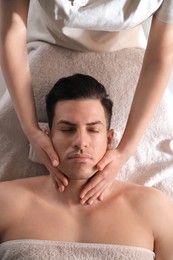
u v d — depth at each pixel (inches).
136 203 43.6
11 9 41.2
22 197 43.6
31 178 45.4
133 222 42.6
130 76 52.1
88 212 42.9
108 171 42.4
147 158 51.6
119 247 40.3
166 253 42.7
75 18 38.1
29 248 40.1
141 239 41.7
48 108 43.8
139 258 40.2
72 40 49.2
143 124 44.3
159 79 43.9
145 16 40.5
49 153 41.9
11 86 44.1
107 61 52.0
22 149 51.1
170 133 52.3
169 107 52.9
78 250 40.1
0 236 42.9
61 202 43.4
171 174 51.0
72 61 51.7
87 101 41.6
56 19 38.6
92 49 51.4
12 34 42.2
